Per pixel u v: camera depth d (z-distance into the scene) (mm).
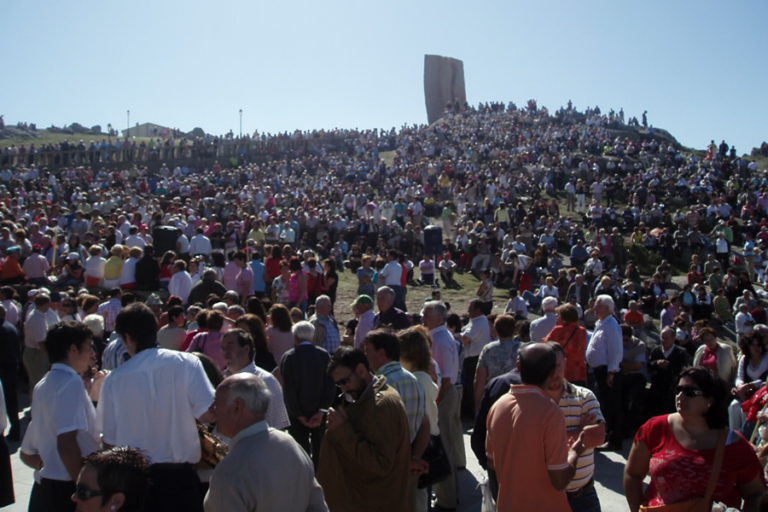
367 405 4496
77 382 4250
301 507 3422
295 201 34125
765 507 4047
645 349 9195
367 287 15930
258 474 3275
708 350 9188
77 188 33625
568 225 29797
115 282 14633
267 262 15492
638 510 4285
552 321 8664
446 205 31031
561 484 3947
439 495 6535
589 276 23031
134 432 4246
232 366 5641
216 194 34656
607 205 35781
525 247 25938
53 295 10617
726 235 28672
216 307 8320
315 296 14859
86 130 73625
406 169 42719
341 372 4598
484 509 4781
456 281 24391
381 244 26641
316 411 6344
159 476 4262
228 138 53188
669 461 4086
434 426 5570
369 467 4402
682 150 55000
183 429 4363
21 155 41469
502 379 5004
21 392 11258
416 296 21984
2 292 10930
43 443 4258
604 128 56188
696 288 20578
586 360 8453
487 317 9352
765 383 6555
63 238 18703
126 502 3131
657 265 26734
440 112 74000
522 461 4000
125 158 45594
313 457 6445
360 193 35469
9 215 22594
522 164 43000
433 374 6320
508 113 63062
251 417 3451
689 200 35781
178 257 17859
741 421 6852
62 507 4203
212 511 3287
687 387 4094
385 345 5152
